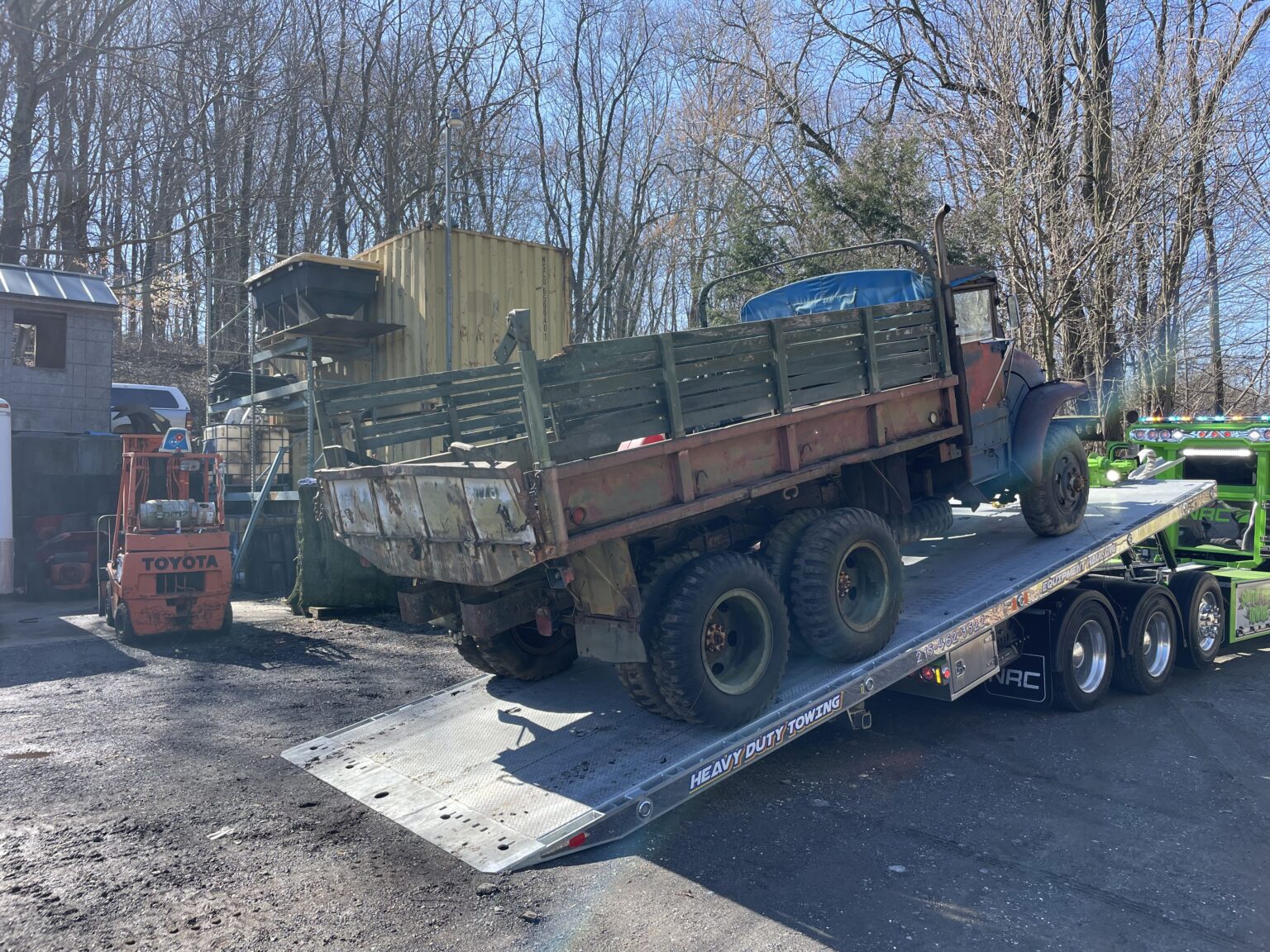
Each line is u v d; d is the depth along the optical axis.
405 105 28.34
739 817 4.88
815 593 5.17
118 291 23.28
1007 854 4.43
